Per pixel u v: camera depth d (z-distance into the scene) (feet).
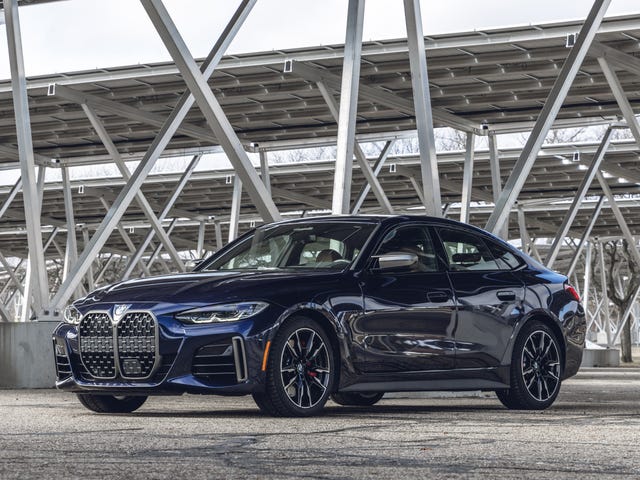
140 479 12.89
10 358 41.34
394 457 15.15
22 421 21.48
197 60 53.01
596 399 33.60
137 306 22.61
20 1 49.55
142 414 23.94
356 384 23.39
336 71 55.77
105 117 65.82
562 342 27.48
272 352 22.09
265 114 65.57
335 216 26.45
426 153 37.65
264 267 25.14
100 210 106.52
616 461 14.79
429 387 24.54
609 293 133.69
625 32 49.34
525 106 61.93
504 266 26.96
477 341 25.35
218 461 14.64
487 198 92.12
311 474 13.38
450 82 57.00
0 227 114.93
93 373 23.08
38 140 72.84
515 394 26.18
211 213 107.45
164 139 48.96
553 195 93.91
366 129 69.82
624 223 83.76
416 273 24.88
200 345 21.99
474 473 13.53
